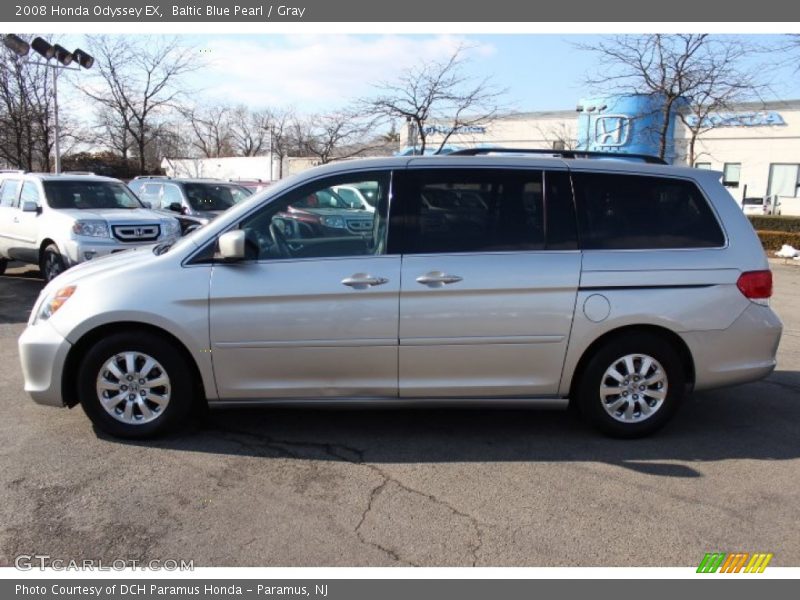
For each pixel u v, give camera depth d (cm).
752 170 3269
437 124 2339
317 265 421
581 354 432
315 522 343
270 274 420
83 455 418
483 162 439
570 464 415
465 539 329
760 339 444
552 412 509
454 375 430
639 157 481
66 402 441
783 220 2011
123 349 428
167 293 418
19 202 1050
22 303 915
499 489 381
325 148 2334
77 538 326
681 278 430
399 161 438
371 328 420
